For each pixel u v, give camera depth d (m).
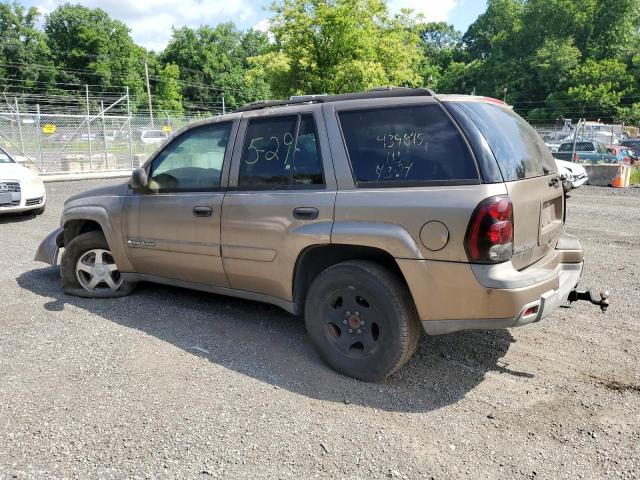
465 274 3.01
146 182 4.40
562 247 3.82
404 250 3.15
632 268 6.27
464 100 3.36
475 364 3.71
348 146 3.48
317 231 3.47
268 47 18.88
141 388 3.32
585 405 3.17
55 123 21.16
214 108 83.00
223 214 3.99
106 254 5.12
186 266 4.35
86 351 3.86
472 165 3.06
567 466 2.60
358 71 16.69
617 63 59.94
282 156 3.78
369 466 2.59
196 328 4.31
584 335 4.23
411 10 19.03
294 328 4.34
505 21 89.25
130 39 75.00
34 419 2.96
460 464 2.61
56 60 70.81
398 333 3.24
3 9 66.62
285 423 2.95
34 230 9.09
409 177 3.23
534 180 3.38
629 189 15.32
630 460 2.64
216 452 2.69
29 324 4.39
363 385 3.39
